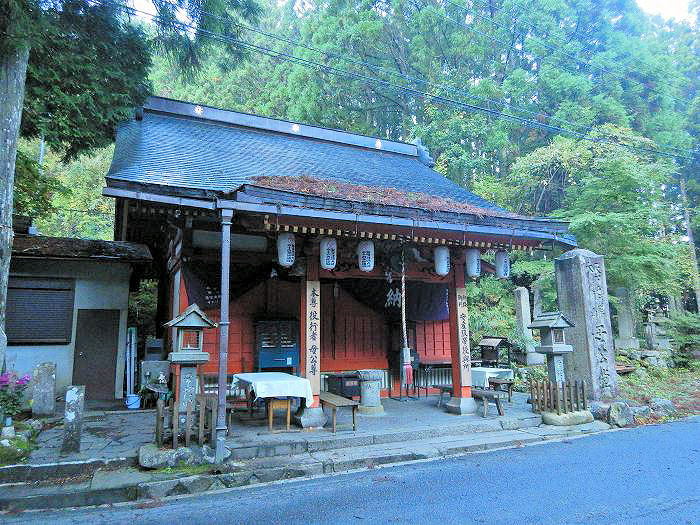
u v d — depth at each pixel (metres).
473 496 4.56
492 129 19.52
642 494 4.58
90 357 9.23
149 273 11.49
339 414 8.16
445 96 20.14
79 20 8.80
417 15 21.12
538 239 8.32
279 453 5.86
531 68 22.62
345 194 7.04
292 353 8.95
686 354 16.09
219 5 8.81
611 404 8.36
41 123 8.73
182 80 10.25
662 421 8.70
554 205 19.14
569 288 9.95
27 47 6.41
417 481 5.07
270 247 8.38
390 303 10.48
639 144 16.45
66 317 9.16
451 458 6.05
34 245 8.86
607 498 4.46
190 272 8.05
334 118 21.50
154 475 4.90
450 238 7.69
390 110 23.36
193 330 6.05
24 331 8.80
